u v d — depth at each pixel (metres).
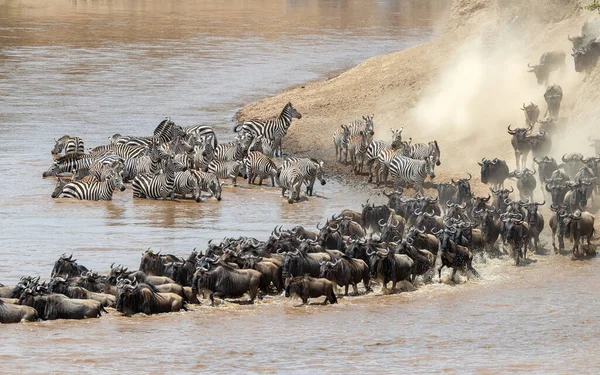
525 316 66.25
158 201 111.31
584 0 151.38
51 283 66.81
